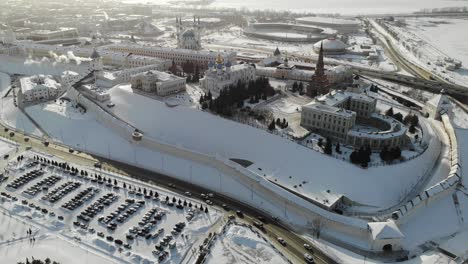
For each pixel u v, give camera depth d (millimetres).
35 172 197000
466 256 146125
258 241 151250
